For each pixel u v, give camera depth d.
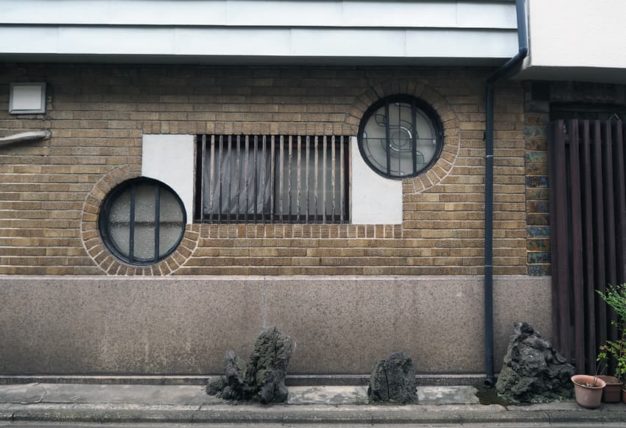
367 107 5.30
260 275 5.16
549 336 5.18
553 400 4.61
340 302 5.11
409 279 5.13
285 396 4.61
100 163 5.21
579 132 5.19
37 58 5.03
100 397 4.68
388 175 5.35
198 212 5.27
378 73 5.30
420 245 5.20
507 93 5.32
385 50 4.93
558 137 5.13
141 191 5.36
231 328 5.09
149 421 4.27
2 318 5.06
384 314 5.11
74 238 5.15
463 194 5.25
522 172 5.29
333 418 4.27
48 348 5.06
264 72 5.28
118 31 4.87
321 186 5.32
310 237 5.18
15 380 5.02
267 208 5.27
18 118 5.20
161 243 5.33
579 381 4.59
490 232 5.12
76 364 5.06
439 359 5.11
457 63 5.16
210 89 5.27
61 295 5.09
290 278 5.11
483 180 5.26
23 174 5.18
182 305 5.10
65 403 4.54
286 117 5.27
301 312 5.09
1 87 5.22
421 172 5.39
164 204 5.34
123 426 4.20
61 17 4.83
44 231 5.16
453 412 4.36
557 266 5.14
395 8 4.92
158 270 5.15
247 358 5.07
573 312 5.07
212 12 4.86
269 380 4.52
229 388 4.65
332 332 5.10
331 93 5.28
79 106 5.22
